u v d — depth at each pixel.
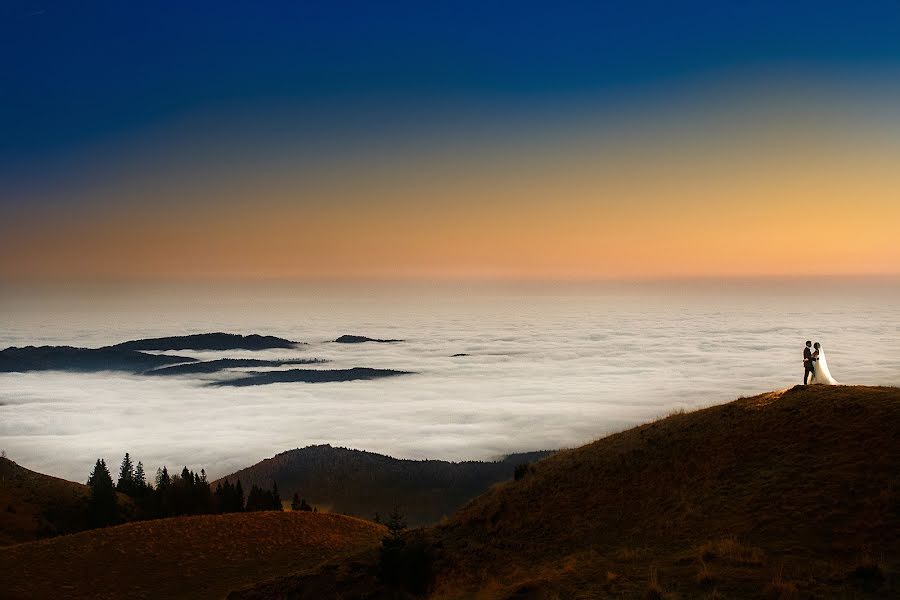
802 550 19.58
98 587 37.22
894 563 17.77
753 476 25.23
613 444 33.56
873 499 21.03
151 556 41.94
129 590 36.88
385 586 27.06
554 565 23.12
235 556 42.25
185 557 41.88
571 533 26.41
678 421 33.41
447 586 25.48
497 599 20.47
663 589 18.28
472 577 25.47
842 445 24.94
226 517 50.72
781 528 21.20
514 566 25.05
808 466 24.41
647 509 26.22
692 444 29.64
